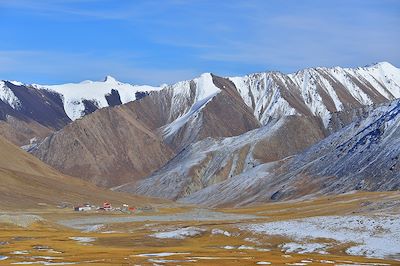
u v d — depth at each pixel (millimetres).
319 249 107500
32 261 93125
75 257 98312
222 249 112375
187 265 87062
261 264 88312
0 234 144250
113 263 89438
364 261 93562
